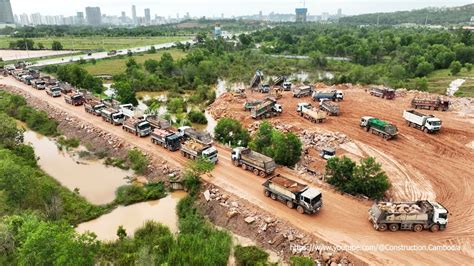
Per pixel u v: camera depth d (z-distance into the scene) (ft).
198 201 137.90
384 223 109.81
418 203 115.96
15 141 185.57
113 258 104.58
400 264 97.09
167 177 156.04
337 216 119.24
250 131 215.92
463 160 169.17
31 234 84.43
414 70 396.78
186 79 384.06
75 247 83.25
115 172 170.60
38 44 627.46
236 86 375.04
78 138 214.07
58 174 168.86
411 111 217.56
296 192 120.26
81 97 273.95
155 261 98.07
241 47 579.48
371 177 132.36
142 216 133.28
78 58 524.52
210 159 156.87
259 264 98.89
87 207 135.74
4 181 121.29
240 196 133.08
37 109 269.64
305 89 291.58
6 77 388.57
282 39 627.05
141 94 343.46
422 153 178.09
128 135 205.46
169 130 198.80
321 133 206.18
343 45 514.68
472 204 130.62
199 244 105.40
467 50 428.97
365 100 273.13
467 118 224.12
